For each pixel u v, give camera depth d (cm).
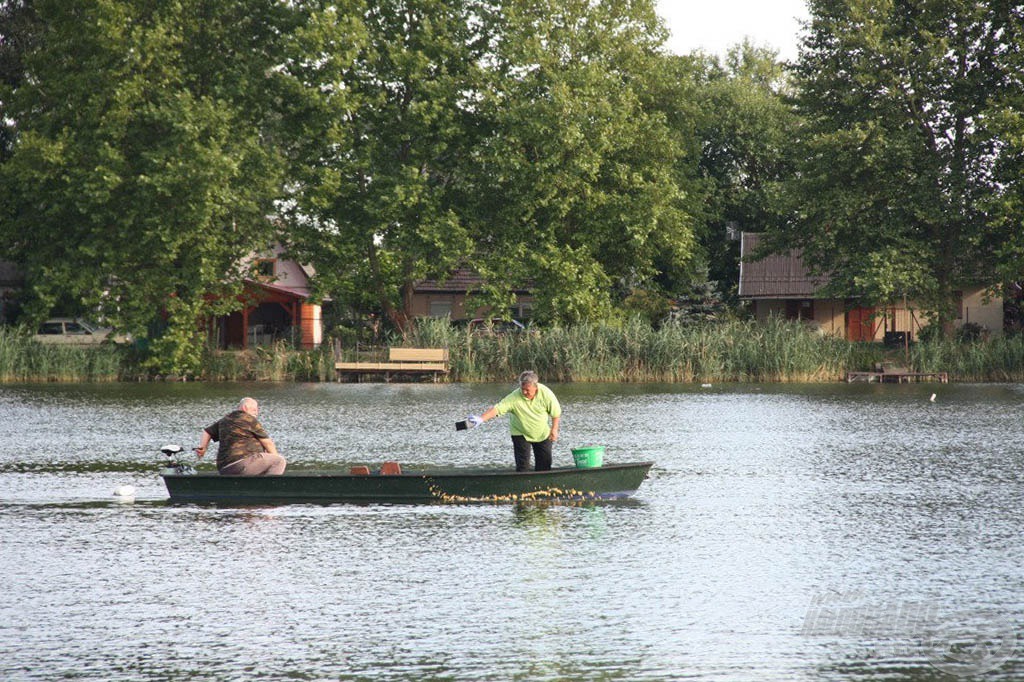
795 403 7362
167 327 10456
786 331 10200
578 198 11288
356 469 3438
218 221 10400
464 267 15625
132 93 10031
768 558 2581
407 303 12119
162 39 10175
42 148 10000
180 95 10031
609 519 3089
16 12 12112
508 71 11219
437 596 2241
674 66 13050
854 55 10969
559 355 9912
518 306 15600
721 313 13925
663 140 11944
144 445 4912
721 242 16338
